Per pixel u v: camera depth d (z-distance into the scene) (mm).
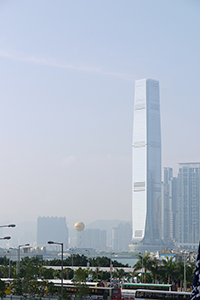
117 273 179000
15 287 102688
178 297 89375
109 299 100000
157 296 91188
